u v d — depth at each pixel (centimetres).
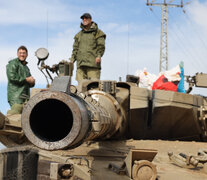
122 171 633
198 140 1155
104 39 1149
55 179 582
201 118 1081
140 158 636
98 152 809
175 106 1034
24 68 1062
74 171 597
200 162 758
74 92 546
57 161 624
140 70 1287
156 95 1047
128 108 1028
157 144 977
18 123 818
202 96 1145
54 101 502
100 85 952
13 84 1045
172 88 1091
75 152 797
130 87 1035
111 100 910
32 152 661
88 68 1163
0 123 771
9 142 838
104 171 643
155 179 624
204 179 674
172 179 647
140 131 1062
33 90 1026
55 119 527
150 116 1071
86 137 516
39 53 802
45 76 817
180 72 1134
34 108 493
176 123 1087
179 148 949
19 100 1034
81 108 484
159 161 832
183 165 775
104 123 684
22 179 660
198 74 1237
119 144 945
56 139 494
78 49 1170
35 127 497
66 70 714
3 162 679
